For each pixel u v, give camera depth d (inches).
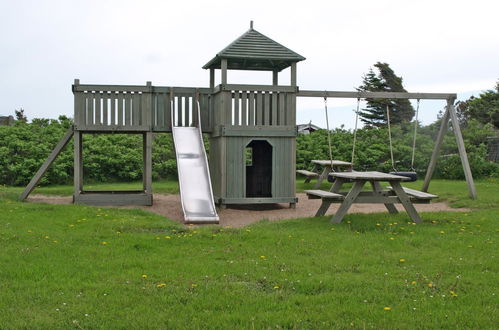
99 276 260.5
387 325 198.8
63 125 914.1
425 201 435.5
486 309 215.8
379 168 880.3
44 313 209.5
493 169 839.7
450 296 232.1
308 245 333.1
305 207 573.3
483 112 1590.8
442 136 618.2
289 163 560.1
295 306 219.1
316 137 951.0
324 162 703.1
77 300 223.8
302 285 245.3
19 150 799.1
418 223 417.7
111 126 566.9
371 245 334.0
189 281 251.9
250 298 227.6
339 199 431.2
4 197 574.9
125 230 386.3
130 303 221.3
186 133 571.5
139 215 465.4
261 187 625.6
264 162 627.5
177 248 323.9
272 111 555.8
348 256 304.8
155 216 465.4
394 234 373.1
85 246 325.4
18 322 199.3
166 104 583.2
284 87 555.5
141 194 582.9
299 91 560.1
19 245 322.7
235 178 549.3
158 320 202.5
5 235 348.5
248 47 546.9
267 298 227.9
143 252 313.3
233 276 261.6
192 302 222.1
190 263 285.4
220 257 301.6
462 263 287.4
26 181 772.6
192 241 344.5
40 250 310.2
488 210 494.6
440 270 273.0
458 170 826.8
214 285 245.8
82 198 560.1
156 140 925.2
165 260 291.3
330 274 266.8
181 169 520.7
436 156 626.2
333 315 208.7
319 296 231.0
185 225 430.0
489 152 970.7
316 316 207.5
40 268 271.9
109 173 837.8
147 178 572.1
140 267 278.5
